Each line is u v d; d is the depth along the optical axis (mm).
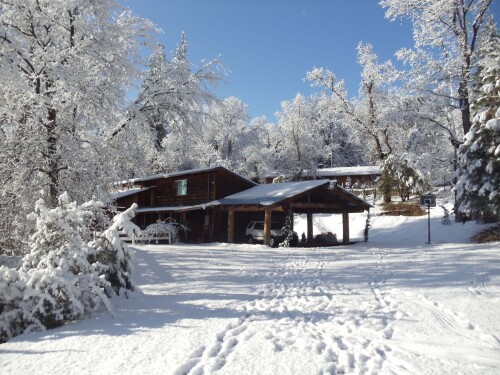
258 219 31453
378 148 42656
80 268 7840
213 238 27844
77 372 4914
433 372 4801
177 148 39125
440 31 28172
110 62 16562
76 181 15492
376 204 39531
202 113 22141
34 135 14484
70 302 7410
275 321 6961
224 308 7957
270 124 65625
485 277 11133
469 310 7680
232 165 55250
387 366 4996
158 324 6832
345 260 16328
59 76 13914
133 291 9383
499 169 19234
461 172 21766
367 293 9516
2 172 14070
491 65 20641
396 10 28672
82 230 8617
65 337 6309
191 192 30594
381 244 24812
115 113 17594
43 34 15477
